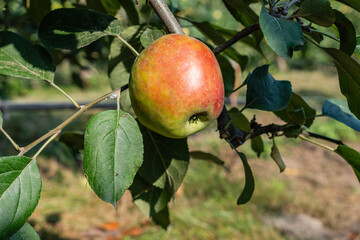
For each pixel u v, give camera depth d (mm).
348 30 511
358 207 1997
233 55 663
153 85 463
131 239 1584
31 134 3066
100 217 1812
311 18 485
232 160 2490
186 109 465
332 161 2848
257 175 2354
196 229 1664
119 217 1812
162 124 473
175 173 561
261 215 1828
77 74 1213
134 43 597
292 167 2633
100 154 436
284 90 561
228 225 1699
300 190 2172
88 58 1086
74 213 1835
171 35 485
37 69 502
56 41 514
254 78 564
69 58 1053
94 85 5547
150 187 609
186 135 487
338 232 1715
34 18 790
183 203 1901
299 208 1926
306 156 2943
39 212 1819
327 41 3039
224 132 538
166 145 560
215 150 2633
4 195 429
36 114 3865
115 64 596
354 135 3486
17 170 439
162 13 512
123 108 595
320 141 3348
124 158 441
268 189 2080
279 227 1721
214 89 474
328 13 474
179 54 469
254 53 1988
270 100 557
